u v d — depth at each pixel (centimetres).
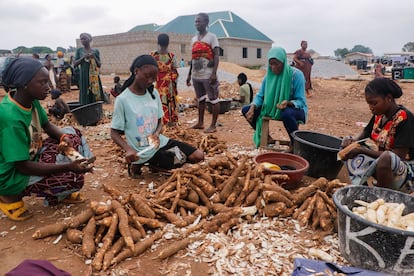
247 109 607
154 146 425
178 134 618
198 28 710
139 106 433
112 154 579
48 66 1550
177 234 318
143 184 449
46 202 384
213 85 720
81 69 935
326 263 268
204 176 393
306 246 303
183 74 1877
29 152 348
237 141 673
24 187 342
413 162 350
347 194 310
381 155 338
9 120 316
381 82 343
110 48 3691
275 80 555
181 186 371
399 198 306
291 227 330
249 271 271
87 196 414
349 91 1574
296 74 548
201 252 293
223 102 959
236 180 375
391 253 253
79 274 269
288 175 402
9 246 308
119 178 472
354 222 264
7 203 347
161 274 269
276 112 559
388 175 337
